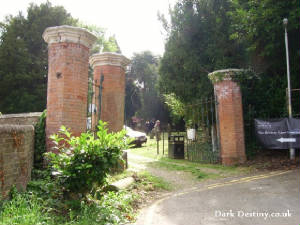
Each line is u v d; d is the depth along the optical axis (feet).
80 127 19.04
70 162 13.24
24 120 20.36
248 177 22.44
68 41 18.88
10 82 58.13
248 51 33.78
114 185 16.76
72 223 10.96
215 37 36.52
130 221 13.01
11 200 11.61
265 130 29.12
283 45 32.04
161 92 48.44
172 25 43.42
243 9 32.55
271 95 31.86
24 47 61.21
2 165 11.62
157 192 19.52
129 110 125.59
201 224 12.26
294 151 27.76
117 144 14.21
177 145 36.17
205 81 37.37
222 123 29.84
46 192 13.46
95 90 24.95
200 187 20.42
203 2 38.50
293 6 27.61
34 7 67.36
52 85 18.80
